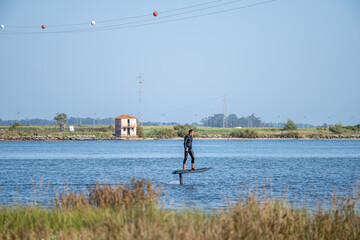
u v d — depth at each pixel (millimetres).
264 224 23438
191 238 20656
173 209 37000
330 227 24281
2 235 24094
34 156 163250
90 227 23781
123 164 120875
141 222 22828
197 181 72875
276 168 105812
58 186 65438
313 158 152750
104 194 33000
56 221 27219
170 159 145375
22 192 56812
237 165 117000
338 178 80500
